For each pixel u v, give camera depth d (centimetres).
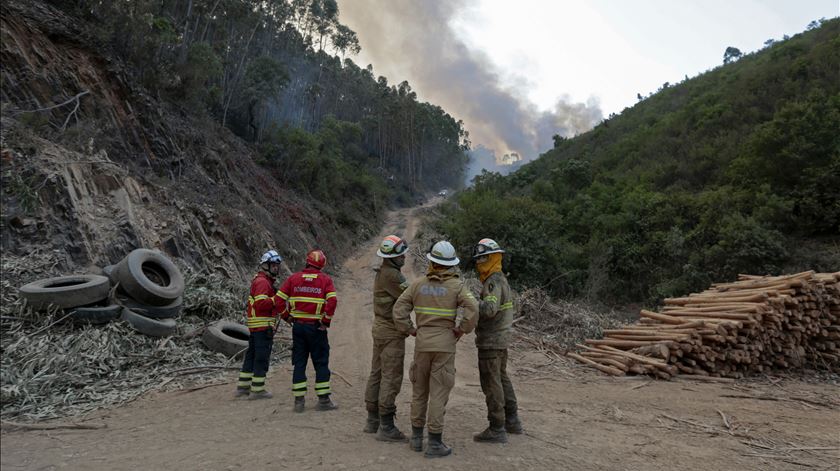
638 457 445
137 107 1819
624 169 3988
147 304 854
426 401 426
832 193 2095
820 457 478
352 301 1859
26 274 845
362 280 2603
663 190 3197
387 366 454
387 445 437
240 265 1677
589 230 2900
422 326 419
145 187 1435
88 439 445
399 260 471
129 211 1193
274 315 646
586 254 2570
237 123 4284
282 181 3862
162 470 365
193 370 736
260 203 2806
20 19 1446
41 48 1454
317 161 4378
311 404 602
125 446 426
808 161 2203
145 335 793
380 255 466
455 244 2605
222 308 1065
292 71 6900
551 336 1217
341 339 1159
